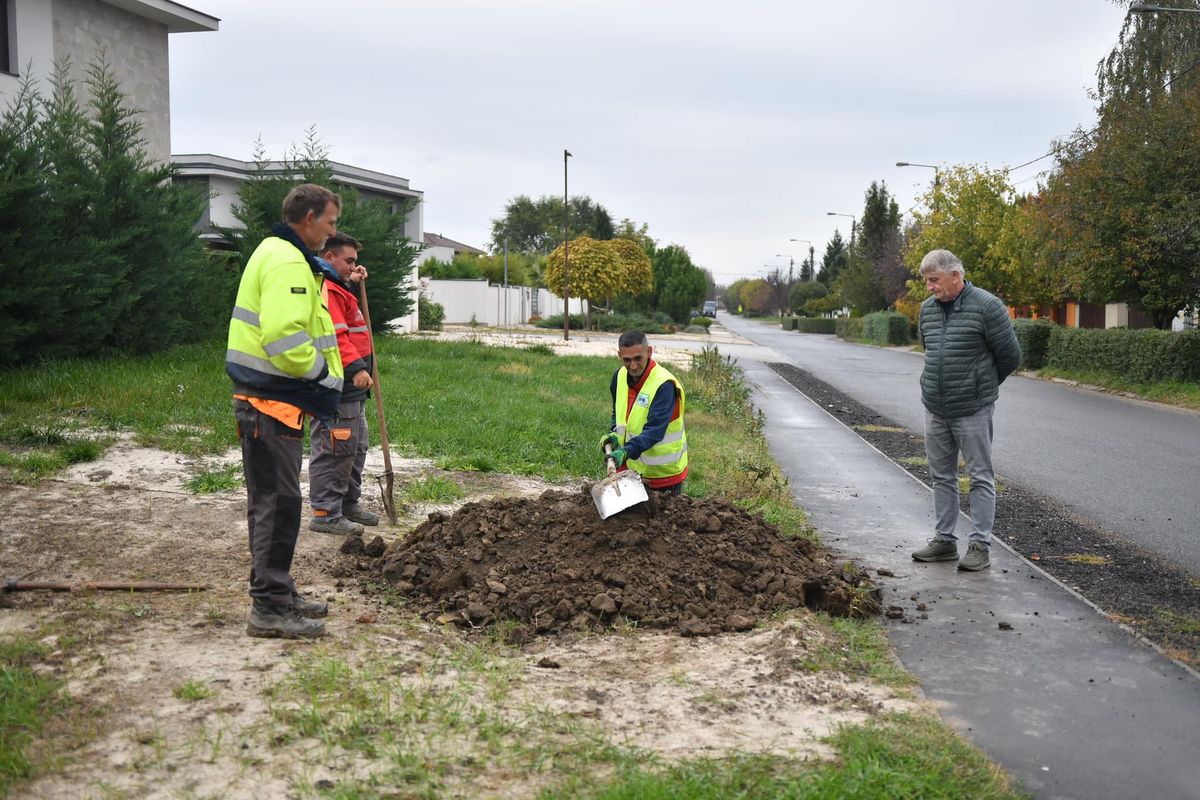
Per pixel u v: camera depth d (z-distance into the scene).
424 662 4.27
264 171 20.92
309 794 3.04
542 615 4.95
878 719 3.90
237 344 4.36
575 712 3.80
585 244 50.62
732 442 11.41
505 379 16.14
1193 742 3.86
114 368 11.63
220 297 16.62
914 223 48.97
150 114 21.03
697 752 3.48
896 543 7.24
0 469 7.28
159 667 4.00
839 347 42.94
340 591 5.33
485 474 8.82
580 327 51.84
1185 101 21.39
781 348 40.31
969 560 6.46
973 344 6.41
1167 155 21.00
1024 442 13.28
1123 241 21.84
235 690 3.79
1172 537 7.79
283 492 4.42
